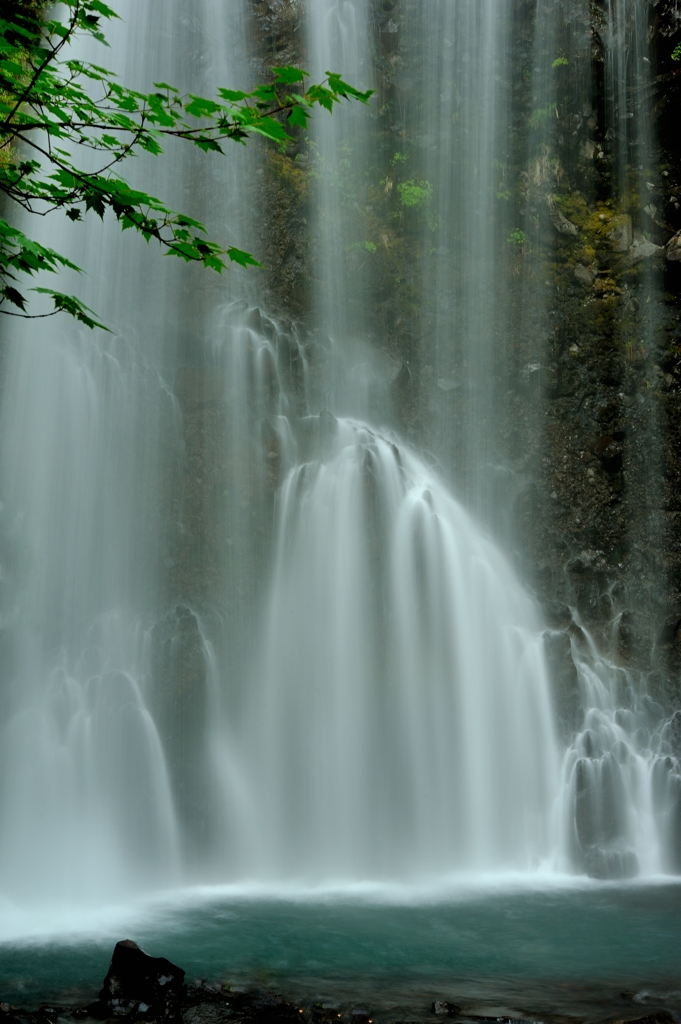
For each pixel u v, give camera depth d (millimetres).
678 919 11117
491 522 18859
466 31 22250
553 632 16484
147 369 17688
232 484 16984
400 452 18672
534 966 9117
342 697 15383
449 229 21500
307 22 22016
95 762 14117
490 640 16547
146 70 20578
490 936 10281
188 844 14070
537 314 20469
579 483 18875
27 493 15977
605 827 14734
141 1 20438
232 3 21953
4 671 14453
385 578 15984
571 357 19922
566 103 21938
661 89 21422
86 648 15320
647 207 21109
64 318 17188
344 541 16125
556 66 21844
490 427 19750
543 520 18703
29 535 15617
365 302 20438
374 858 14500
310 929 10609
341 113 21750
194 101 6699
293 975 8781
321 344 19531
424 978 8711
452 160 21766
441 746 15375
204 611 15914
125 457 16953
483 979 8695
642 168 21562
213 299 18812
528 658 16391
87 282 17859
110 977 7785
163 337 18359
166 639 15430
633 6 21844
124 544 16406
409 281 20750
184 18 21219
